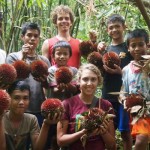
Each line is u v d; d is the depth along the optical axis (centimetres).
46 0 328
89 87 195
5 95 161
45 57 238
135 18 266
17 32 317
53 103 168
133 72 207
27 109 221
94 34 228
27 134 197
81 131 173
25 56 207
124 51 239
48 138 213
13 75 173
